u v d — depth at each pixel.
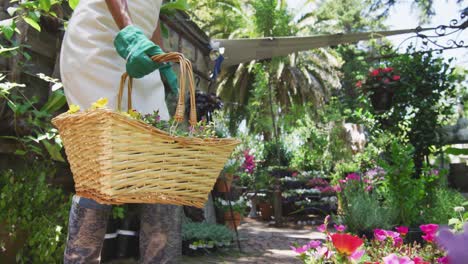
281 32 11.83
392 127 5.44
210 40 5.50
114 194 0.99
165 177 1.05
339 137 10.09
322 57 16.52
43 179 2.45
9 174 2.34
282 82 16.19
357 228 3.31
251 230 6.45
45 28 2.94
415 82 5.11
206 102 4.29
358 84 5.28
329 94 16.59
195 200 1.11
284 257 3.87
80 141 1.05
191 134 1.18
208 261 3.58
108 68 1.40
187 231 3.84
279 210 7.09
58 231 2.34
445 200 3.62
